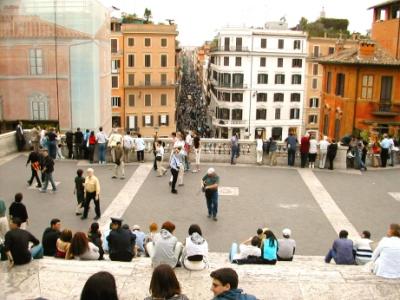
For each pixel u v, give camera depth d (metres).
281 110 89.69
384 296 8.91
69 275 9.55
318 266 10.98
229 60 87.31
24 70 34.66
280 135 90.56
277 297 8.78
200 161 26.16
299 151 26.02
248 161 26.08
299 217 17.67
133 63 81.50
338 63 37.34
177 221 16.92
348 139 28.12
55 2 33.91
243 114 88.81
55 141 25.41
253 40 86.31
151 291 5.78
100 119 37.69
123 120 82.81
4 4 33.97
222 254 13.45
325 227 16.70
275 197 20.05
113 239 11.23
